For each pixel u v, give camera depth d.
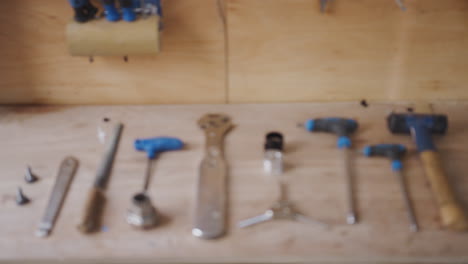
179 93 1.48
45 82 1.46
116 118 1.43
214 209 1.10
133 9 1.26
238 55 1.41
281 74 1.45
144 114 1.45
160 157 1.27
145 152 1.28
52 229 1.06
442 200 1.08
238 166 1.23
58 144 1.32
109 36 1.25
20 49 1.40
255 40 1.39
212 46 1.40
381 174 1.20
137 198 1.05
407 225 1.06
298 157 1.26
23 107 1.48
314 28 1.37
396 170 1.20
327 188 1.16
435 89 1.47
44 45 1.40
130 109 1.47
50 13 1.35
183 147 1.30
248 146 1.30
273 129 1.37
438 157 1.20
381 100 1.49
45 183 1.19
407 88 1.47
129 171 1.22
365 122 1.39
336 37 1.38
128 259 1.00
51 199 1.14
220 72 1.44
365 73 1.45
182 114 1.44
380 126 1.37
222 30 1.37
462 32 1.37
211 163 1.23
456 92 1.47
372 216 1.08
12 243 1.03
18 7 1.34
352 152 1.27
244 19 1.36
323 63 1.43
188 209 1.11
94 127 1.39
